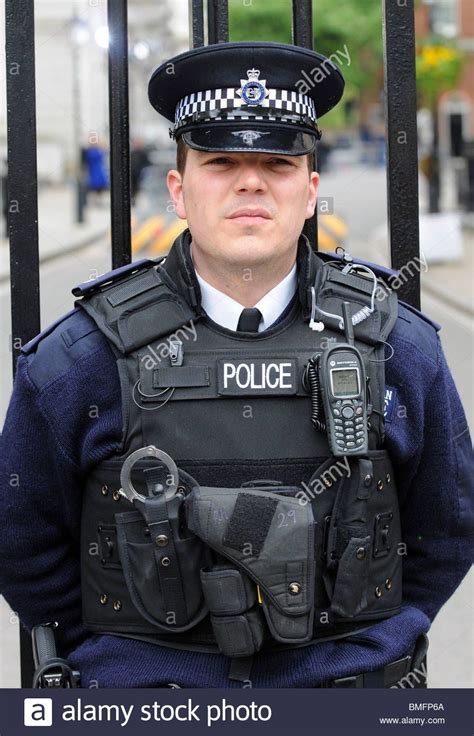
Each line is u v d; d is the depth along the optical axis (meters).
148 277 1.81
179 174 1.83
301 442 1.73
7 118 2.03
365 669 1.74
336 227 13.04
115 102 2.06
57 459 1.77
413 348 1.81
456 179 20.44
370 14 24.53
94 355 1.75
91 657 1.77
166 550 1.68
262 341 1.76
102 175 21.80
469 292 11.35
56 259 12.29
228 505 1.63
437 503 1.88
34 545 1.86
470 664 3.45
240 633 1.64
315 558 1.72
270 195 1.71
